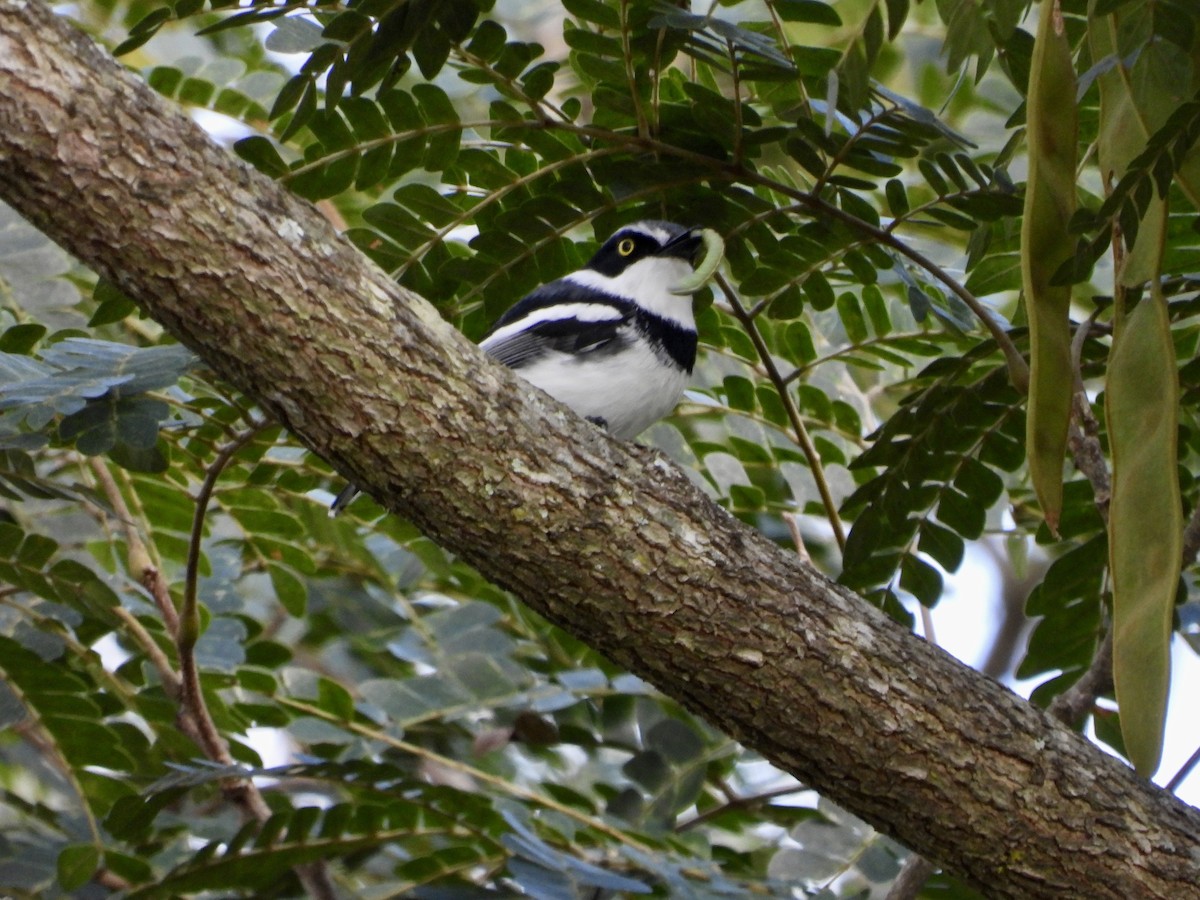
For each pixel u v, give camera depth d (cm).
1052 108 575
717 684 646
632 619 638
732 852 947
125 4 1085
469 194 812
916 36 1254
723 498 1019
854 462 857
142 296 579
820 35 1035
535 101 759
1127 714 578
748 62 727
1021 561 1088
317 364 588
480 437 612
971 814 644
